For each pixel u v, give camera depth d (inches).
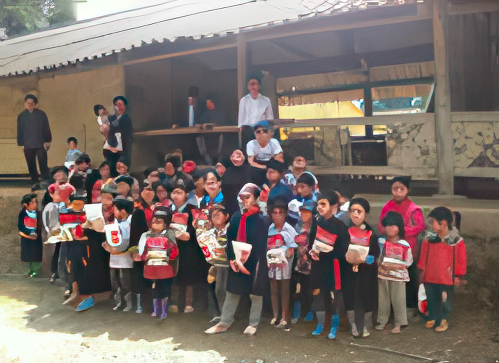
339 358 165.5
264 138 238.8
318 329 188.5
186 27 303.6
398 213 189.3
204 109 361.4
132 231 219.8
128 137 312.7
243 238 190.9
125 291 226.5
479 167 250.4
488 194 272.5
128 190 234.1
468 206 217.9
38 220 291.1
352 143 288.5
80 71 372.8
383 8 265.0
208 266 220.7
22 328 205.9
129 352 176.1
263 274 191.5
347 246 184.9
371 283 185.2
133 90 362.3
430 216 187.8
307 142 299.6
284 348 175.5
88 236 228.5
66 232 235.6
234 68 417.7
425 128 259.0
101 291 230.7
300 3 282.7
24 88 397.7
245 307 218.2
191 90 360.8
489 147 248.7
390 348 172.6
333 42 329.7
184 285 217.9
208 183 214.8
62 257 261.7
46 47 378.6
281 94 344.5
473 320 192.7
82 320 214.5
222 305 206.4
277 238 192.9
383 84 309.7
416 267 199.8
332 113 327.9
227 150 390.3
